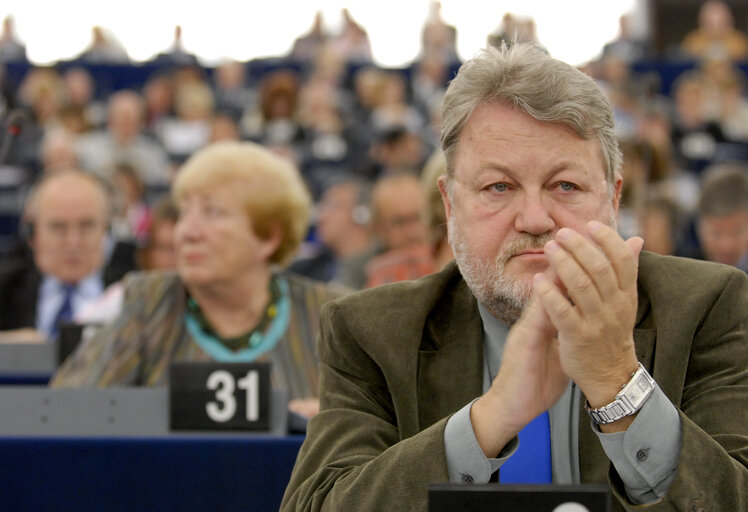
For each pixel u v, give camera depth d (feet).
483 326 6.12
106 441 7.29
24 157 32.65
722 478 4.91
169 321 9.87
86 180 16.19
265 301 10.00
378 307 6.16
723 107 37.32
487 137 5.56
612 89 35.22
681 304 5.77
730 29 43.88
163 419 7.64
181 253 9.77
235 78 40.37
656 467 4.96
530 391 4.99
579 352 4.83
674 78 39.40
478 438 5.05
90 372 9.66
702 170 35.29
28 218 16.14
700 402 5.55
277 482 7.25
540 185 5.49
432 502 4.18
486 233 5.56
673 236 17.25
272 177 9.91
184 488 7.26
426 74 40.52
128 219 23.54
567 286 4.74
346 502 5.11
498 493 4.16
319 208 27.50
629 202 16.35
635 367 4.92
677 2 44.73
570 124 5.47
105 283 16.97
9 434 7.57
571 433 5.81
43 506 7.23
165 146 35.65
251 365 7.72
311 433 5.87
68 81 39.40
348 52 44.75
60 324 11.32
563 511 4.14
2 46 45.78
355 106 38.68
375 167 31.81
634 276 4.78
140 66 40.75
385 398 6.06
